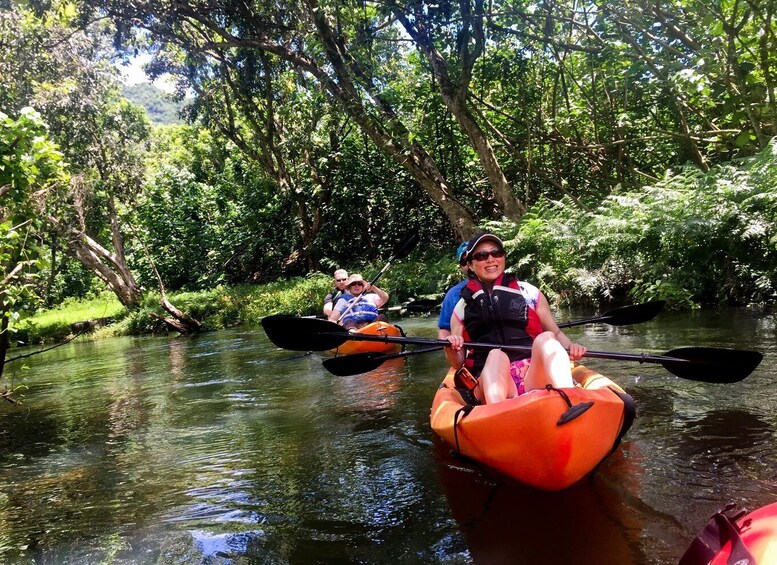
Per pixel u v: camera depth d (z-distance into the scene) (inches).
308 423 170.9
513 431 102.7
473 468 124.4
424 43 490.0
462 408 115.8
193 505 117.3
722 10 343.9
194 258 888.3
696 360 143.6
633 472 113.9
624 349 225.3
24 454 164.2
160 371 304.5
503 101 571.5
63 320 687.7
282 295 607.2
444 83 490.3
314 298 585.3
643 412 151.1
